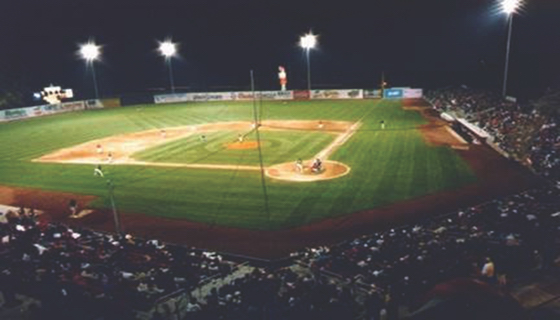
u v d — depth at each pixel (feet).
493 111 171.83
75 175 131.13
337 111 225.76
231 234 85.71
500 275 47.85
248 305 48.85
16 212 101.60
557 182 98.68
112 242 76.84
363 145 148.97
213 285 60.85
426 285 48.78
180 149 157.07
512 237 58.03
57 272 59.82
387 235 70.23
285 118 212.02
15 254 67.26
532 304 42.57
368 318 45.78
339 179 113.50
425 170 117.70
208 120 217.15
